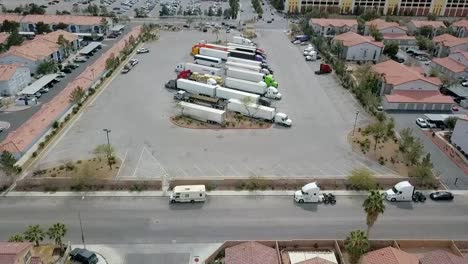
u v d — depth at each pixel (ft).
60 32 552.00
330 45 586.04
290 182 273.13
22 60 453.99
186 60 529.45
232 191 268.21
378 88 426.10
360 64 533.55
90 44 568.82
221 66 496.23
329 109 394.52
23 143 304.71
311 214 250.16
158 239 227.81
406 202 262.88
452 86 446.19
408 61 536.83
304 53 566.77
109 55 507.71
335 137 340.18
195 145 322.34
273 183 272.72
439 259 196.44
